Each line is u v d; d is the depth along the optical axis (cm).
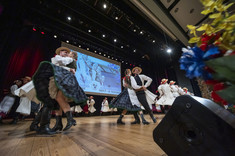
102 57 795
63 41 666
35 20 536
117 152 63
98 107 782
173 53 746
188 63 33
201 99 36
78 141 92
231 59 22
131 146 73
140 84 211
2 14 446
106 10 522
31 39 579
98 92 691
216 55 29
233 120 28
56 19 546
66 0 477
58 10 518
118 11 515
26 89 130
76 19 565
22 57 535
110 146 75
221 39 32
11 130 162
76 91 124
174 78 825
